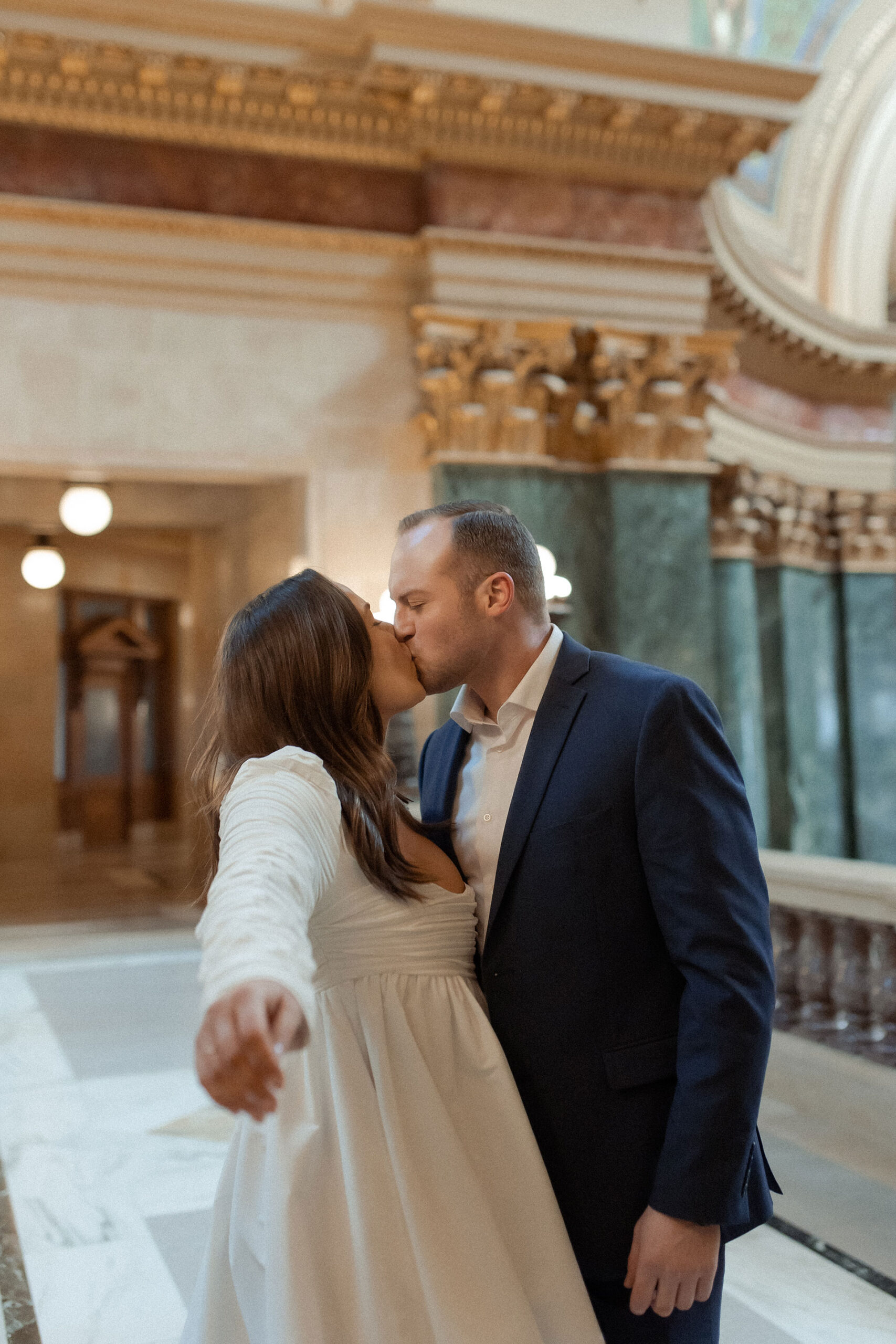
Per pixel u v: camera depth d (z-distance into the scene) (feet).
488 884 5.83
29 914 30.99
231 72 25.80
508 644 5.93
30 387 26.48
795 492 42.78
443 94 27.22
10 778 46.16
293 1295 4.57
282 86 26.58
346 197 28.81
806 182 47.26
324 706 5.40
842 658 45.06
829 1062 14.87
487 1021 5.42
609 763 5.51
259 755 5.41
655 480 31.19
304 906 3.80
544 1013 5.49
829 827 43.70
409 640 5.84
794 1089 15.49
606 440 31.17
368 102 27.53
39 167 26.37
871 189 47.65
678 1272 4.88
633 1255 5.01
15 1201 12.56
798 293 45.01
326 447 28.68
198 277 27.76
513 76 27.04
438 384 28.91
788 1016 16.26
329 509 28.60
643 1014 5.46
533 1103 5.49
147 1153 13.97
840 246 48.52
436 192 28.91
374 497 29.01
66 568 49.55
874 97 45.83
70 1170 13.43
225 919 3.42
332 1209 4.82
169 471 27.68
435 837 6.18
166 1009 21.16
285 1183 4.78
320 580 5.65
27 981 23.70
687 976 5.18
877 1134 13.98
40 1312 10.02
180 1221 11.98
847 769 44.96
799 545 43.57
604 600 31.01
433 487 29.50
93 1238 11.57
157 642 58.18
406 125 28.27
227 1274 5.35
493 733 6.09
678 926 5.18
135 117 26.58
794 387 47.55
